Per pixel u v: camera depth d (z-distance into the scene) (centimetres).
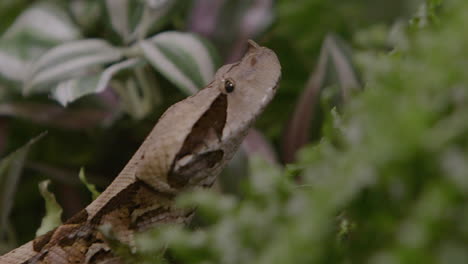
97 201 94
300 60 131
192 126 92
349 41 136
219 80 93
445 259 60
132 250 87
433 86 69
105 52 112
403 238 62
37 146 122
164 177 91
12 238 113
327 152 75
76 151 122
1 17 133
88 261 92
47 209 99
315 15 136
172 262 87
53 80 109
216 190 106
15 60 118
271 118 126
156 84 118
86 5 121
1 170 107
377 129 68
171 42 109
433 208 61
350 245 74
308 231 66
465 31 68
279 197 75
